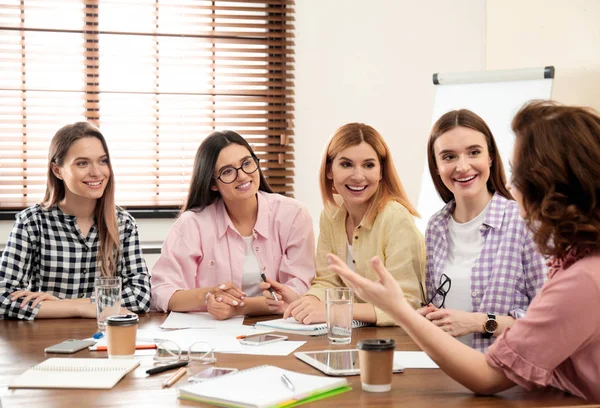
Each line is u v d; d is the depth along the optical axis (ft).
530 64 13.14
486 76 12.09
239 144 7.99
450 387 4.53
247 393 4.15
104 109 12.39
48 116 12.27
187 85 12.63
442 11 13.32
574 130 4.06
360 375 4.65
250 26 12.65
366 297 4.52
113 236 8.31
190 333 6.33
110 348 5.32
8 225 12.05
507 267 6.72
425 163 12.75
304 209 8.38
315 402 4.17
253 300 7.39
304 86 12.95
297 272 8.05
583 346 4.19
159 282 7.98
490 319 6.16
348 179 7.42
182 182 12.62
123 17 12.37
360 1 13.05
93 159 7.95
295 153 12.96
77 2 12.18
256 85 12.77
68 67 12.22
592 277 4.06
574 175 4.04
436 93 12.65
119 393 4.39
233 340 5.98
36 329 6.71
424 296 7.28
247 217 8.27
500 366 4.30
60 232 8.25
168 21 12.47
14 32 12.01
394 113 13.26
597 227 4.04
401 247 7.22
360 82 13.12
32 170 12.19
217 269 8.16
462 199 7.06
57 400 4.25
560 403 4.15
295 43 12.90
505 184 7.13
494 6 13.33
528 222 4.29
